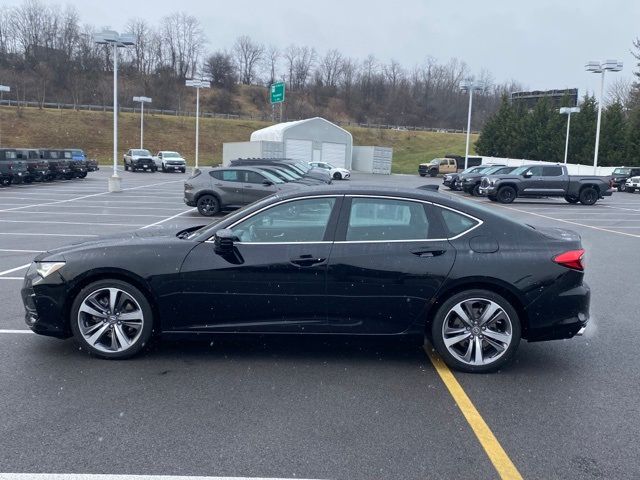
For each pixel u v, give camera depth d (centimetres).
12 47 10900
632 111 6316
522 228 514
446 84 12950
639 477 341
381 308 501
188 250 509
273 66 13238
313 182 2002
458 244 502
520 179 2691
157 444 369
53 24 10906
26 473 332
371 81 12925
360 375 496
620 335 629
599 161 5662
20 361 515
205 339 520
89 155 7000
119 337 516
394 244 502
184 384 469
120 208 2048
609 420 418
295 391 458
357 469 343
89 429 388
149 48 11931
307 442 375
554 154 6031
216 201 1808
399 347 573
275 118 10700
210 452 360
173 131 7938
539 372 512
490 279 493
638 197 3588
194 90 11644
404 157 8412
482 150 7106
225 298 504
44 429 387
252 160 2655
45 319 517
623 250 1284
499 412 427
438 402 443
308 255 498
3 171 3203
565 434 394
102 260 507
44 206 2095
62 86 10131
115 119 2819
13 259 1027
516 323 498
